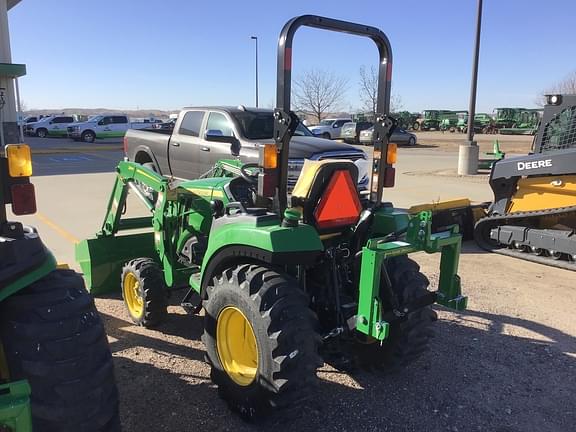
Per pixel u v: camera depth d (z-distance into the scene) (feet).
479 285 19.61
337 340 11.57
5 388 6.27
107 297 17.49
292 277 10.37
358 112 164.35
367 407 11.22
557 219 23.40
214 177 16.29
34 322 7.37
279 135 9.96
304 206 10.82
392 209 12.05
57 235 25.46
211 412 10.85
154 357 13.24
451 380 12.42
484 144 110.22
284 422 10.15
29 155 7.60
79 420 7.48
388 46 10.99
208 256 11.23
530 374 12.78
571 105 22.74
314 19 9.74
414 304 10.94
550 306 17.38
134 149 34.94
